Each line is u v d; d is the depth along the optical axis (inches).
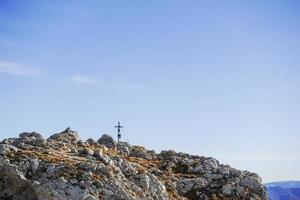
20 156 2004.2
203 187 2411.4
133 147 2815.0
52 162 1989.4
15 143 2212.1
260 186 2509.8
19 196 1908.2
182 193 2362.2
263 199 2482.8
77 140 2571.4
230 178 2497.5
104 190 1898.4
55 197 1834.4
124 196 1909.4
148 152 2787.9
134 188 2036.2
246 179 2522.1
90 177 1920.5
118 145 2760.8
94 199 1844.2
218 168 2573.8
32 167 1952.5
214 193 2399.1
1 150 2015.3
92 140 2672.2
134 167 2309.3
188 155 2748.5
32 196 1898.4
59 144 2345.0
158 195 2134.6
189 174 2529.5
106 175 1973.4
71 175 1918.1
